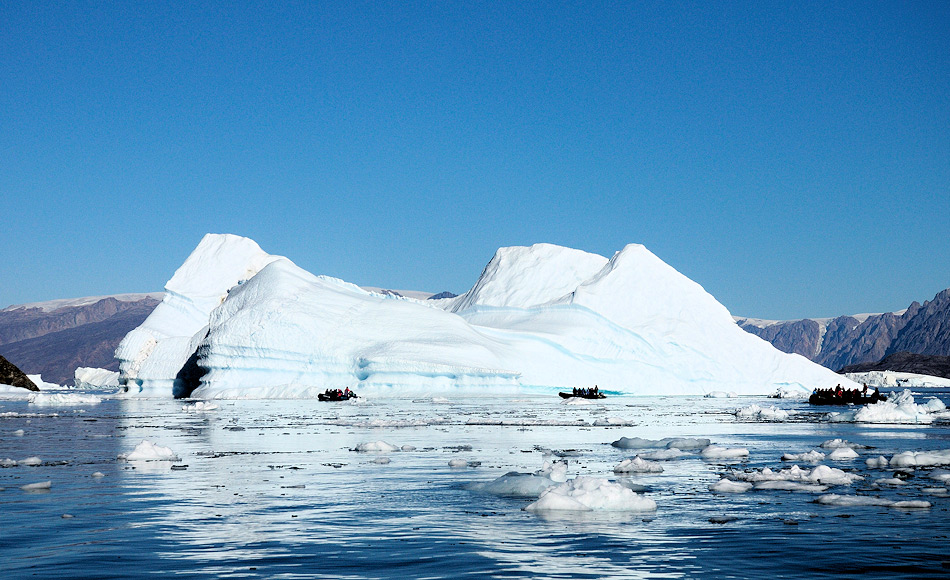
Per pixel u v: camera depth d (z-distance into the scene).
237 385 91.00
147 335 115.31
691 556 12.80
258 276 103.69
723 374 102.88
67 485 20.09
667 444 29.98
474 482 19.88
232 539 14.06
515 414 52.69
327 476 21.75
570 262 119.50
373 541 13.89
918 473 22.08
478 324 114.81
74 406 72.00
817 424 45.22
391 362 84.88
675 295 109.44
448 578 11.60
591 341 100.75
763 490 19.31
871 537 14.06
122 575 11.77
